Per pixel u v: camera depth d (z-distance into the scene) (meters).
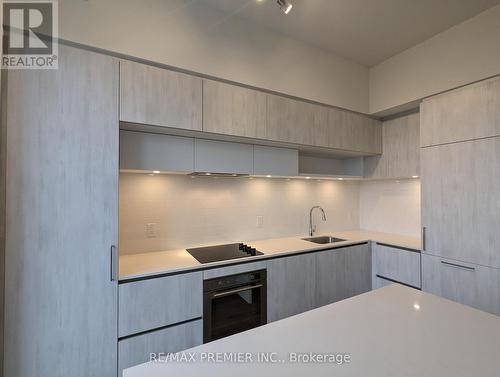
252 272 2.18
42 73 1.50
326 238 3.30
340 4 2.05
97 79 1.64
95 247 1.61
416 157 2.77
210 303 1.98
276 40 2.41
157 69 1.86
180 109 1.93
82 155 1.59
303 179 3.30
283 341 0.92
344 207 3.66
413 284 2.57
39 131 1.49
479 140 2.11
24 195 1.45
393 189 3.40
